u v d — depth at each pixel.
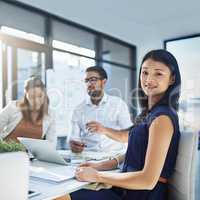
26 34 3.33
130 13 4.41
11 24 3.20
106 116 2.46
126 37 4.86
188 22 4.64
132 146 1.23
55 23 3.74
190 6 4.13
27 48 3.32
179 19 4.63
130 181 1.06
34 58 3.39
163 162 1.08
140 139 1.19
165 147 1.08
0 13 3.11
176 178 1.24
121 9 4.24
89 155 1.69
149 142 1.09
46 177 1.12
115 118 2.48
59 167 1.33
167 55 1.23
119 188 1.22
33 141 1.40
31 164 1.40
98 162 1.40
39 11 3.50
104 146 2.04
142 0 3.94
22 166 0.82
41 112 2.13
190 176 1.22
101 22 4.34
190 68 4.88
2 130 2.00
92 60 4.30
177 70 1.24
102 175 1.10
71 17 3.87
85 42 4.20
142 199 1.16
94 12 4.20
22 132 2.00
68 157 1.60
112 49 4.71
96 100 2.48
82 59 4.10
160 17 4.57
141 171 1.08
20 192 0.81
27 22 3.38
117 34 4.67
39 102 2.16
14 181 0.79
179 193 1.24
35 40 3.44
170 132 1.10
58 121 2.50
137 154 1.19
